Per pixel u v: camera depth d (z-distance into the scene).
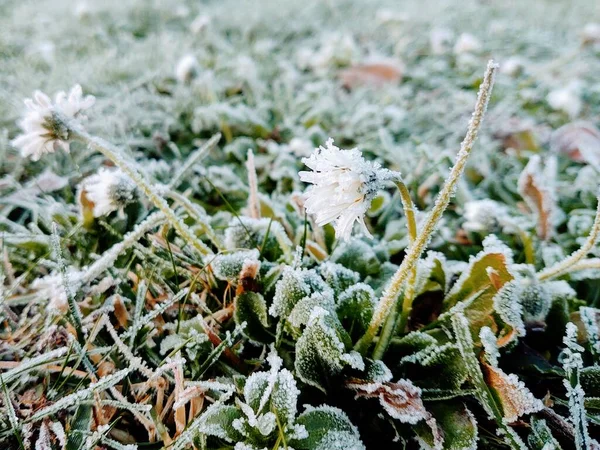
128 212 0.12
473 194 0.15
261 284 0.10
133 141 0.16
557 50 0.30
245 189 0.15
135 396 0.09
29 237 0.12
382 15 0.33
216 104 0.19
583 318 0.09
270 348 0.09
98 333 0.10
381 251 0.12
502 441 0.08
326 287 0.09
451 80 0.26
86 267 0.11
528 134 0.18
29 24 0.29
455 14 0.39
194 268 0.11
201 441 0.08
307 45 0.30
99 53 0.25
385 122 0.20
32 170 0.15
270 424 0.07
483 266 0.09
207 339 0.09
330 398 0.08
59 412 0.08
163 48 0.25
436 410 0.08
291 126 0.19
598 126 0.20
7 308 0.10
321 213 0.07
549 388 0.09
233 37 0.31
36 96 0.09
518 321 0.08
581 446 0.07
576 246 0.13
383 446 0.08
